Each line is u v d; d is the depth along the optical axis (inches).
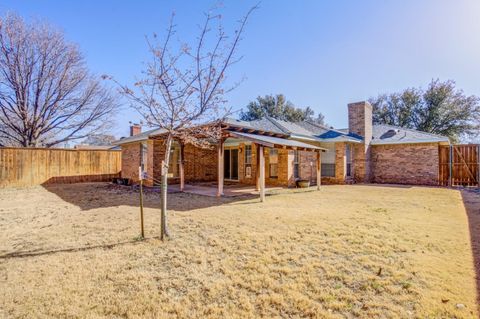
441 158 671.1
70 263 174.7
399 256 179.0
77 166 783.7
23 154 690.2
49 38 915.4
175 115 229.3
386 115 1357.0
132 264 172.7
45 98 959.6
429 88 1229.1
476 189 575.5
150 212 328.8
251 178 689.6
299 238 218.4
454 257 176.2
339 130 840.3
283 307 123.3
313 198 442.0
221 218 291.0
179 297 133.2
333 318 114.3
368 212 320.2
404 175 719.7
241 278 151.4
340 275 152.7
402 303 124.0
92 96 1050.7
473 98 1125.7
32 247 208.1
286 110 1593.3
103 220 290.8
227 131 464.4
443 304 122.4
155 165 642.8
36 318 117.4
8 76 873.5
